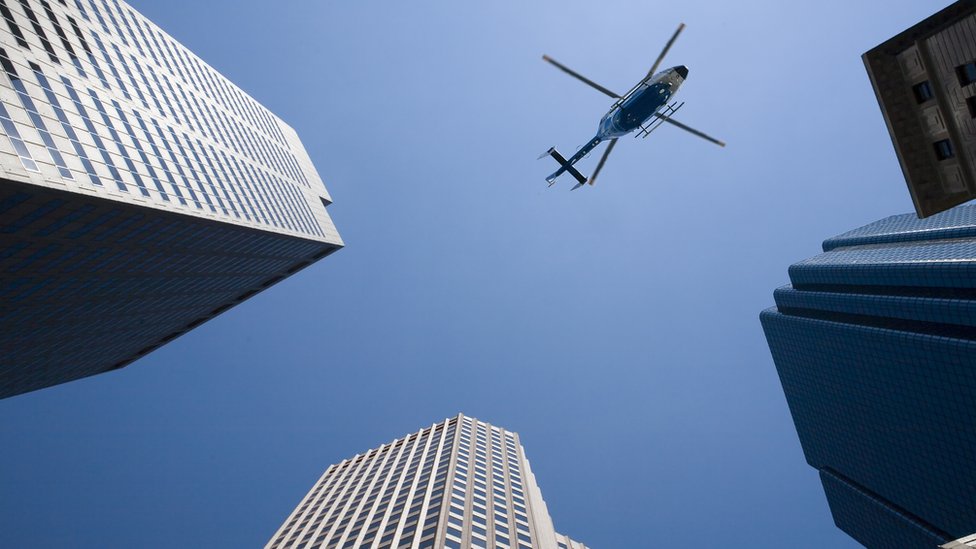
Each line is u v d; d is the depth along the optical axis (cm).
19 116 4222
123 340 8731
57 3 5944
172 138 6669
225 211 6719
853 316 12325
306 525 8962
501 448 10944
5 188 3862
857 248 16188
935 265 10206
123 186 5034
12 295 5322
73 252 5181
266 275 9862
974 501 9375
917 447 10494
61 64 5284
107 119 5472
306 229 9344
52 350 7262
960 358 8919
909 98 2353
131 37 7494
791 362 14575
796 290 14975
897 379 10556
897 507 11962
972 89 2066
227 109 9488
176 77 8169
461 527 6912
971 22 2039
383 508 8344
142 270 6469
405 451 11300
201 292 8675
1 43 4516
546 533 7750
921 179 2331
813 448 14562
